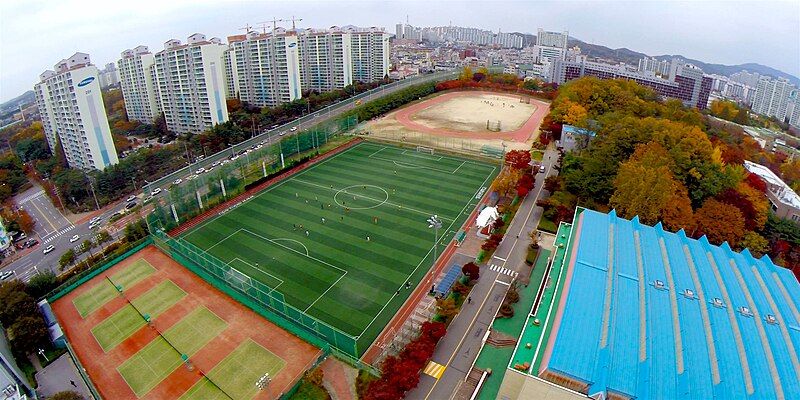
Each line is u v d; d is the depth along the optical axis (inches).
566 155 4886.8
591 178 4084.6
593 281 2386.8
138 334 2844.5
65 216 4881.9
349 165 5462.6
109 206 5044.3
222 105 7165.4
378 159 5659.5
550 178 4611.2
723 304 2303.2
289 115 7795.3
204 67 6717.5
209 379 2495.1
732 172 3843.5
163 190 4168.3
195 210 4212.6
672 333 2084.2
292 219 4151.1
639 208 3479.3
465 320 2876.5
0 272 3907.5
